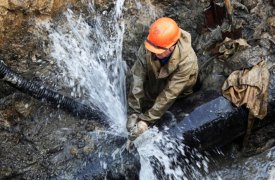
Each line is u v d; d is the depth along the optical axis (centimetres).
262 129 273
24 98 249
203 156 251
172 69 230
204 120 245
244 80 249
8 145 237
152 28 227
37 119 248
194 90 271
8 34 254
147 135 235
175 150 239
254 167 246
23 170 229
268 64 272
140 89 242
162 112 236
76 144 240
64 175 226
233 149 264
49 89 248
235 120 250
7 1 246
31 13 261
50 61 262
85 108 251
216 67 266
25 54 258
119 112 255
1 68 233
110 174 223
